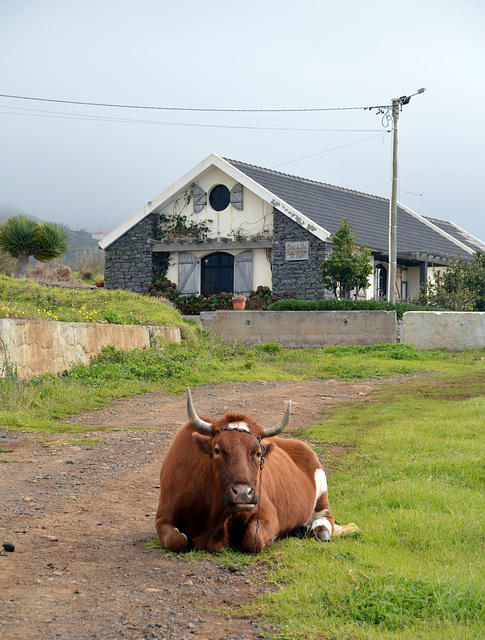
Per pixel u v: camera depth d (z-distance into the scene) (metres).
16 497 7.02
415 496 7.27
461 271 33.28
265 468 5.73
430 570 5.16
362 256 28.20
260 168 35.72
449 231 45.94
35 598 4.32
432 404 13.79
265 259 32.03
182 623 4.04
